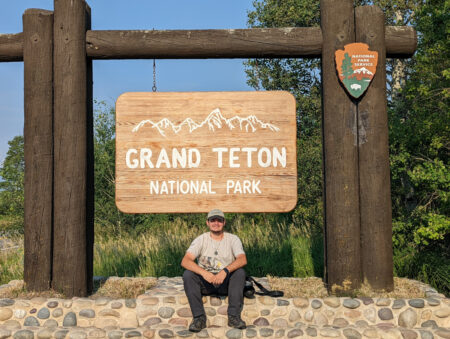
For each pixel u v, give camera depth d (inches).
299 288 203.8
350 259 193.0
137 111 206.1
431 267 269.9
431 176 286.0
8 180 434.9
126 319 181.0
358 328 170.9
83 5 204.2
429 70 323.0
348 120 197.3
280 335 168.7
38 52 201.3
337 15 200.2
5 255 359.9
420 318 177.2
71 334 171.2
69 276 195.0
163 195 203.9
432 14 319.9
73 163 198.2
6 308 180.4
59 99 199.5
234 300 171.0
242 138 205.2
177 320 180.9
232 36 204.1
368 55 196.4
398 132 323.6
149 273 284.5
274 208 203.0
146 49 204.4
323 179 208.5
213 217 177.5
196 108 206.2
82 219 198.8
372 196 195.8
